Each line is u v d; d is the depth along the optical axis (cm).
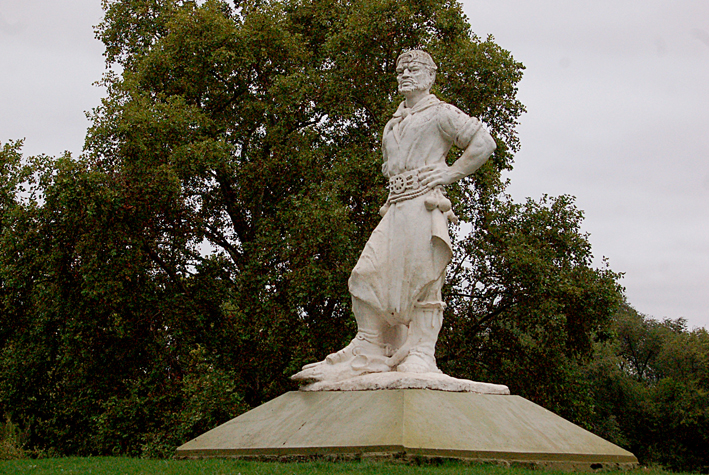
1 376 1521
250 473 467
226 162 1502
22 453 1438
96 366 1455
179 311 1473
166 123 1434
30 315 1531
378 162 1383
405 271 618
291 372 1323
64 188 1330
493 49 1513
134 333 1486
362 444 486
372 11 1498
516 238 1509
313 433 530
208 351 1462
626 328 3475
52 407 1549
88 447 1463
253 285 1445
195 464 533
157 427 1361
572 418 1537
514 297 1529
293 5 1842
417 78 668
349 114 1523
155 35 1866
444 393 553
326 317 1384
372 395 548
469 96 1526
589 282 1512
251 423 605
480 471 449
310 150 1574
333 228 1316
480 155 635
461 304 1580
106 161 1457
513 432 537
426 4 1553
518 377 1536
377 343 631
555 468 519
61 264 1410
